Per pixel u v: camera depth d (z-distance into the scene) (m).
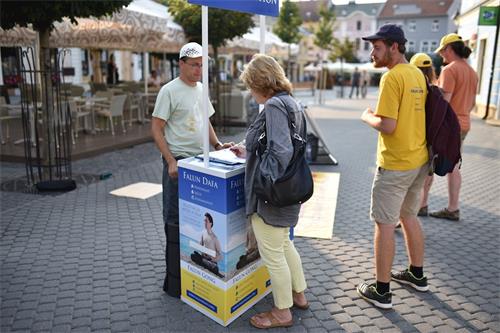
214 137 3.60
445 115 2.96
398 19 60.38
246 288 3.09
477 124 13.45
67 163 6.92
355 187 6.57
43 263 3.90
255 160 2.65
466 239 4.46
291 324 2.96
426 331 2.92
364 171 7.65
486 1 15.27
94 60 21.83
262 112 2.63
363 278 3.64
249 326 2.96
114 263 3.91
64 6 5.75
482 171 7.48
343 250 4.21
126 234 4.59
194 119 3.36
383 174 3.03
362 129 13.27
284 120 2.50
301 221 5.00
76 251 4.16
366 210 5.46
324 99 26.20
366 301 3.28
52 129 6.98
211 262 2.93
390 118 2.88
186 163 2.93
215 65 11.48
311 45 48.78
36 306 3.20
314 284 3.54
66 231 4.65
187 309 3.15
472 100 4.65
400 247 4.24
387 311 3.15
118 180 6.76
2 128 10.71
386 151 3.00
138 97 12.66
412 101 2.89
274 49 15.14
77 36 10.48
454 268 3.82
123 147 9.35
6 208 5.38
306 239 4.48
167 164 3.36
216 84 11.77
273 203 2.56
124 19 7.38
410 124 2.91
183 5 10.01
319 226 4.83
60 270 3.77
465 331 2.92
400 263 3.89
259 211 2.67
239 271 2.97
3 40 9.14
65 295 3.36
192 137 3.37
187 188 2.96
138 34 9.80
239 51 15.47
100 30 9.70
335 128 13.48
